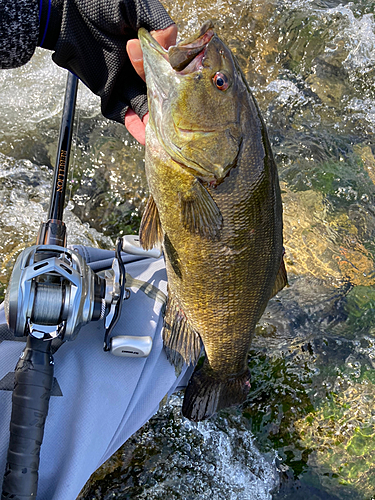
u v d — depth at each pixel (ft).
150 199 1.94
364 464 2.32
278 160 3.34
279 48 3.77
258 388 2.52
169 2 3.83
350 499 2.24
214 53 1.73
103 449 1.61
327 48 3.76
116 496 2.15
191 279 1.91
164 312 1.96
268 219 1.83
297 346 2.65
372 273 2.91
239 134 1.76
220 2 3.86
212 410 2.14
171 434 2.33
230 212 1.79
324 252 2.96
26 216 2.96
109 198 3.12
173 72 1.74
